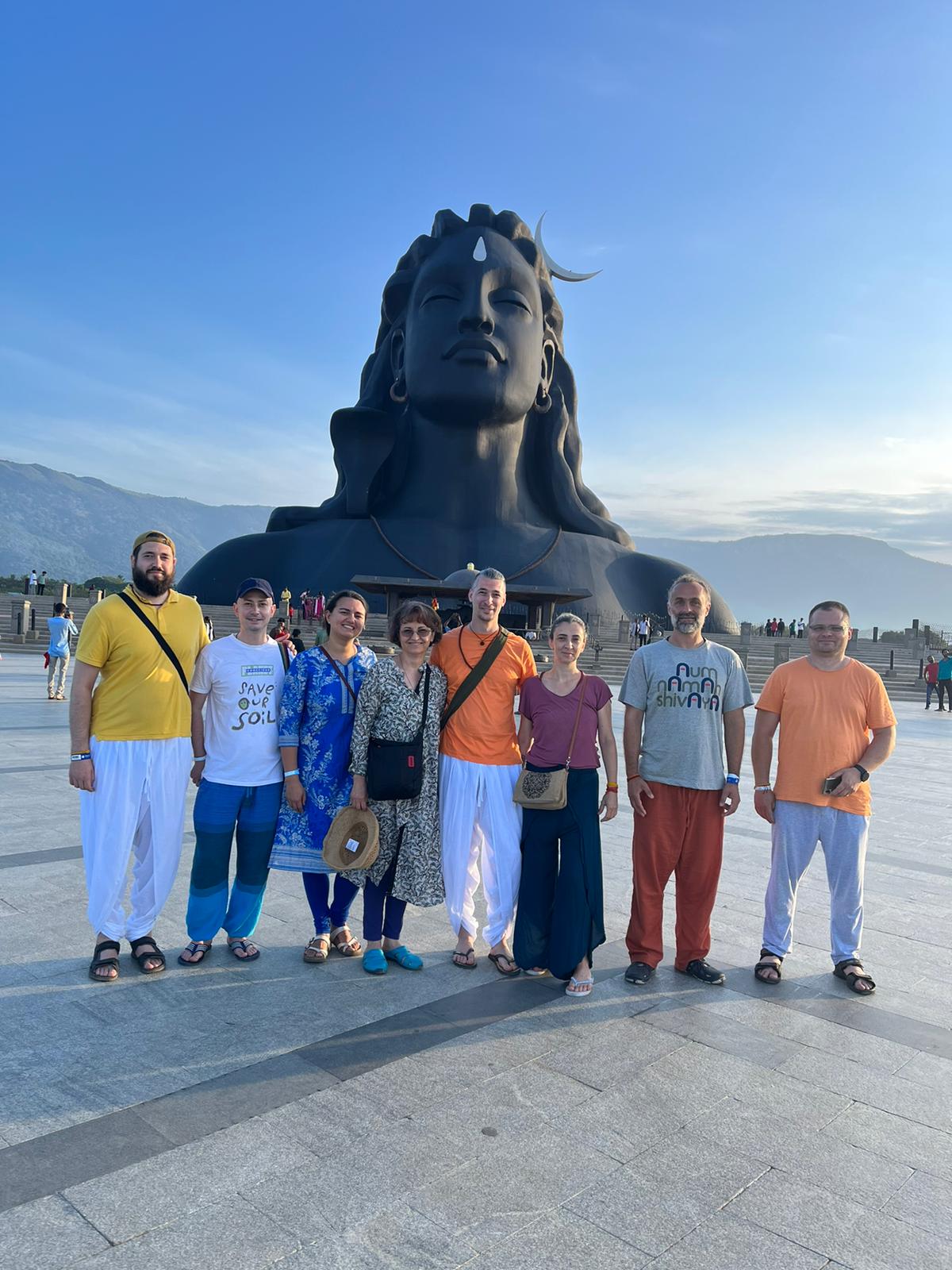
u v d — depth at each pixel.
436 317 37.38
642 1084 3.25
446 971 4.37
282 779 4.49
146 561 4.20
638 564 43.91
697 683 4.42
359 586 29.72
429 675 4.43
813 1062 3.48
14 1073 3.19
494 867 4.39
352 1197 2.52
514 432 40.22
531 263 39.09
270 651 4.52
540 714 4.45
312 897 4.50
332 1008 3.86
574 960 4.06
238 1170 2.63
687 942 4.41
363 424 39.16
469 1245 2.34
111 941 4.14
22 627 29.08
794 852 4.41
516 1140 2.84
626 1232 2.41
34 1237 2.31
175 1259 2.25
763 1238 2.41
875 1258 2.35
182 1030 3.58
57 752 10.13
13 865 5.76
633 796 4.47
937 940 5.01
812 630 4.52
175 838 4.32
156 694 4.20
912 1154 2.85
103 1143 2.75
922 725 18.73
